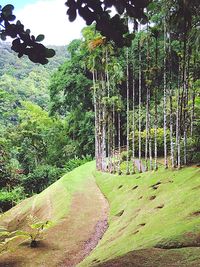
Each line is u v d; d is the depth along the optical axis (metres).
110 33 4.42
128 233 14.60
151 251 9.64
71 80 48.50
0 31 4.41
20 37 4.41
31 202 32.91
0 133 40.28
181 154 23.86
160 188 19.41
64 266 14.75
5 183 21.97
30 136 51.66
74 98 50.44
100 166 36.28
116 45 4.62
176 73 38.50
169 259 8.84
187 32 21.62
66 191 29.44
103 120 37.50
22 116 57.16
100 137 38.97
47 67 105.50
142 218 15.87
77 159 48.53
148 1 4.28
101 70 36.88
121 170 32.53
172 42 33.31
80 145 51.78
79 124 51.03
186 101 24.31
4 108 55.78
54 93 51.81
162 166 27.98
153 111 37.66
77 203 24.77
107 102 37.06
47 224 17.73
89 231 18.67
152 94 43.41
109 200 24.55
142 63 40.31
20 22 4.37
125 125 42.97
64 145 54.56
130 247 11.84
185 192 16.33
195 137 23.91
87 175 36.16
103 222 20.09
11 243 18.28
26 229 24.61
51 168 47.22
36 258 15.62
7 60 100.38
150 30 27.92
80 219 20.94
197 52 23.77
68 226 19.62
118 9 4.26
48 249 16.53
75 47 48.38
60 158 53.34
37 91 83.06
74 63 48.44
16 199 39.47
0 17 4.33
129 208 19.36
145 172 27.11
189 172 20.19
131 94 45.09
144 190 20.77
